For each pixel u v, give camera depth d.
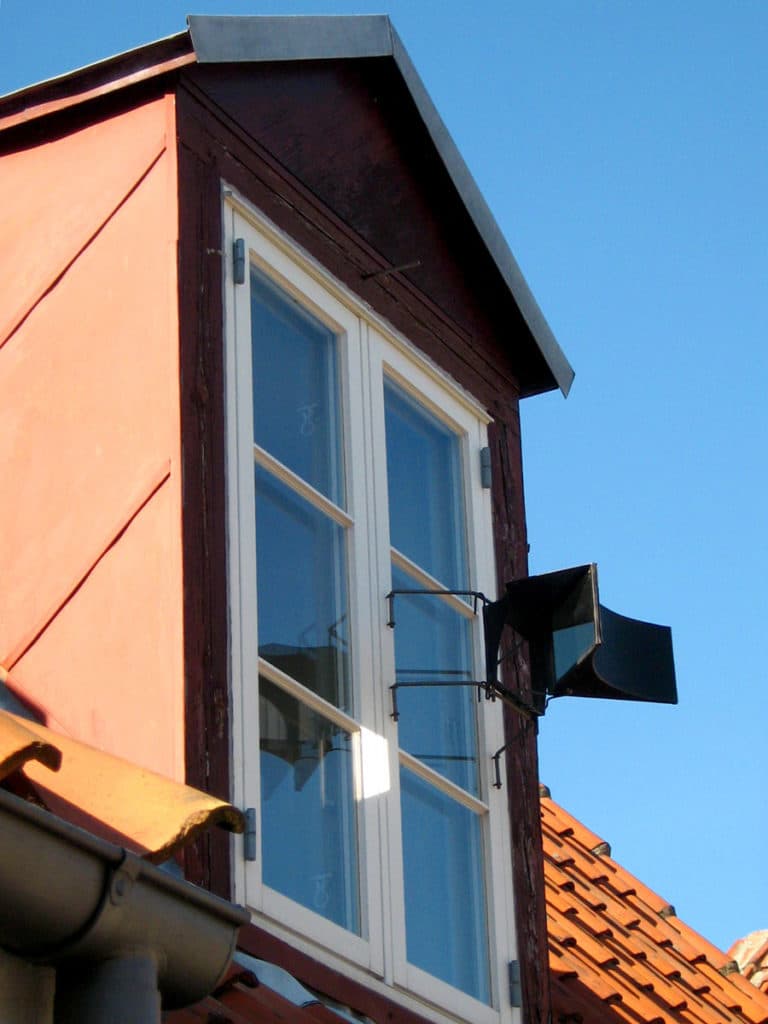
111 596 5.04
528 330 6.86
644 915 8.59
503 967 5.84
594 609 5.69
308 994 4.69
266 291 5.77
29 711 4.98
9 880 3.32
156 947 3.60
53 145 5.82
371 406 6.04
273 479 5.52
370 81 6.41
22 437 5.41
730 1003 8.06
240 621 5.11
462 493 6.45
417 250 6.52
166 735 4.79
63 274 5.58
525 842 6.14
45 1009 3.52
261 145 5.89
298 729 5.30
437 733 5.92
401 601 5.93
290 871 5.11
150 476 5.11
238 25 5.79
